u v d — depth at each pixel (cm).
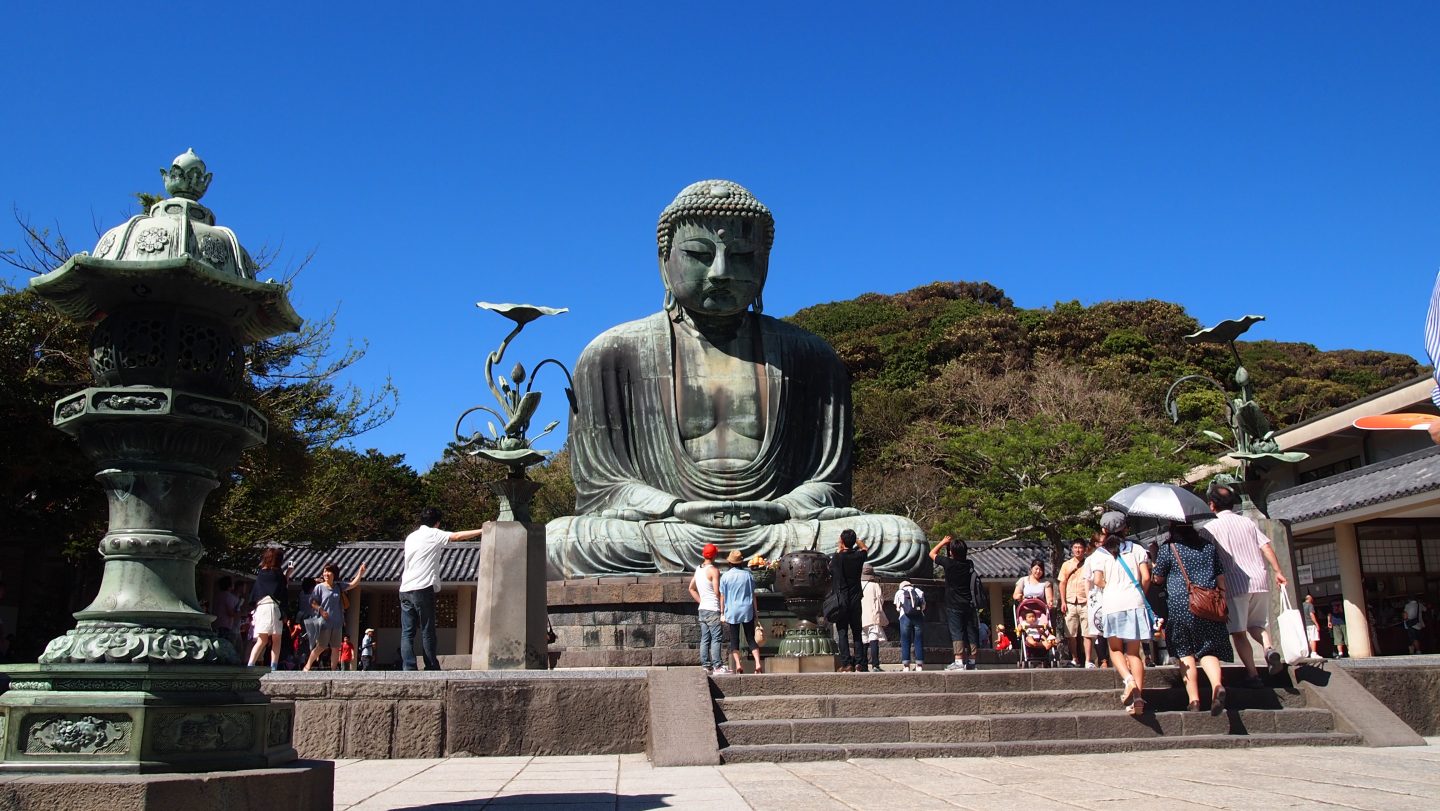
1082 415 3984
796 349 1983
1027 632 1619
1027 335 5562
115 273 541
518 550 1198
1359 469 2636
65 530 2105
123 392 540
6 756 494
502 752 980
